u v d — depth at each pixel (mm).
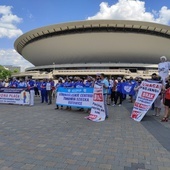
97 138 6562
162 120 9594
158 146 5879
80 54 73500
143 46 70500
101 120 9523
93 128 7922
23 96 15570
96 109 10008
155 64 70938
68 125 8391
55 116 10500
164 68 12664
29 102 15398
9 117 10117
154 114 11672
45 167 4375
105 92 10234
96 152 5305
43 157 4926
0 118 9820
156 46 71688
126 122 9250
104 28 67562
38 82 24906
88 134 7020
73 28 68875
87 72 61844
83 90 12055
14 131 7324
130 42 69125
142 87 10203
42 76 65938
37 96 25078
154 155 5176
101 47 70438
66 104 12695
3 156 4965
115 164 4582
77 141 6215
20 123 8688
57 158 4875
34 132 7211
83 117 10320
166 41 72562
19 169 4270
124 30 67688
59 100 13125
